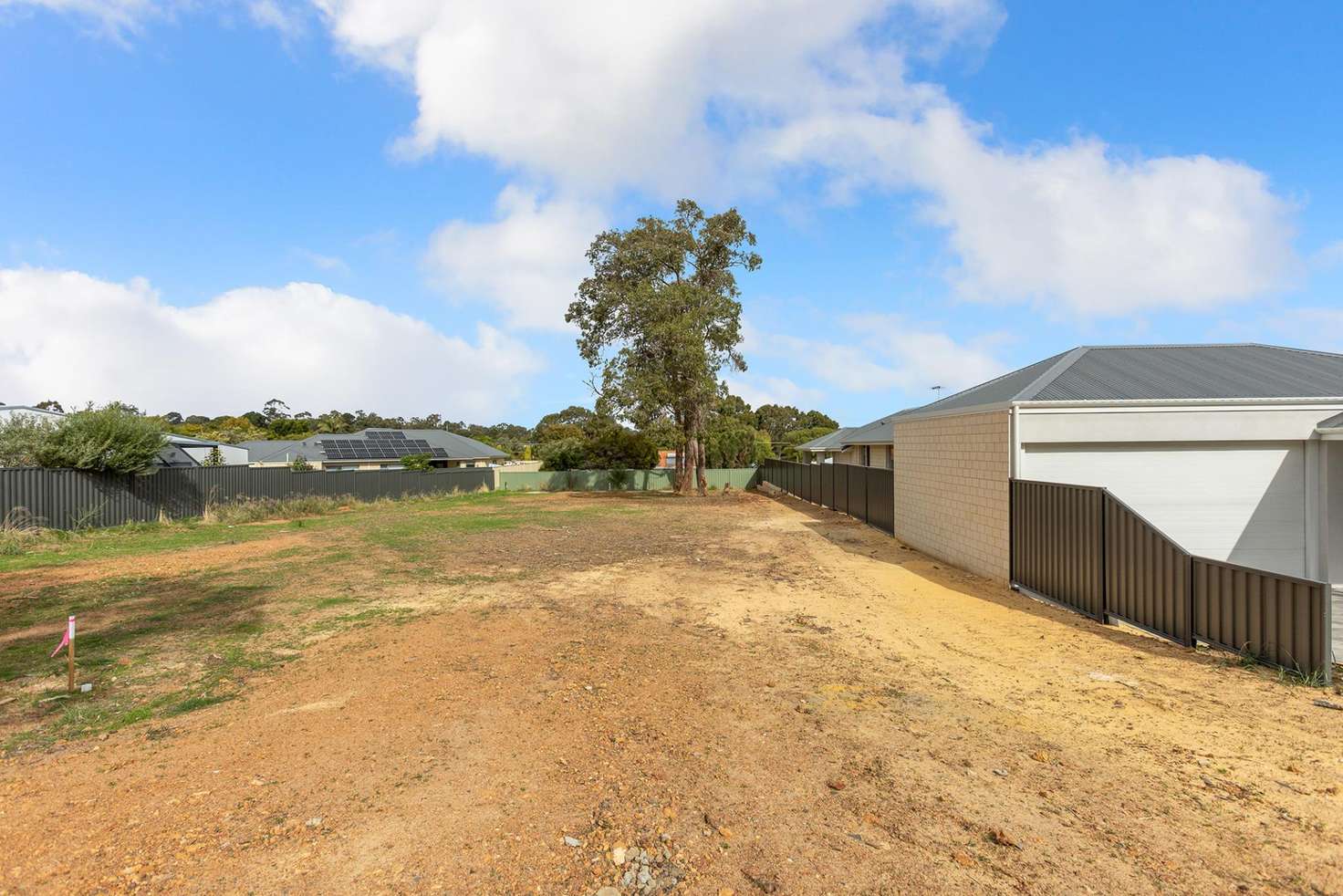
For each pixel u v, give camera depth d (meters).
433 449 46.81
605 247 31.39
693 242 31.42
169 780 3.69
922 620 7.98
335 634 7.07
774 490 36.41
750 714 4.76
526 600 8.91
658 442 30.00
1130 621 7.45
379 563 11.93
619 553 13.54
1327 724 4.52
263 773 3.79
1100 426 9.97
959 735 4.37
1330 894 2.66
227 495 22.44
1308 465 10.16
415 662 6.06
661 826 3.21
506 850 2.98
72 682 5.22
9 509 15.95
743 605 8.79
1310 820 3.24
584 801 3.45
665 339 27.34
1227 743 4.22
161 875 2.75
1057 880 2.76
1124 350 13.47
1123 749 4.13
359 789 3.57
